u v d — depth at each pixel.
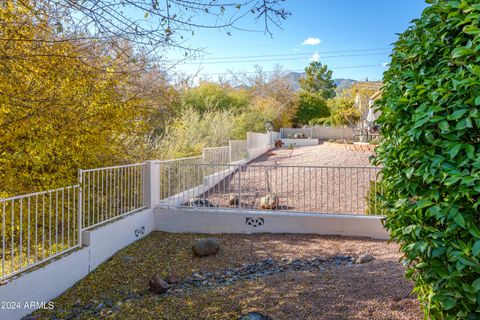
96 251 4.81
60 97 4.05
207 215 6.53
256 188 9.68
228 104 21.38
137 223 6.06
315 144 26.08
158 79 7.27
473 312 1.78
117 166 5.64
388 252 5.21
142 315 3.45
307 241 5.92
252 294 3.76
